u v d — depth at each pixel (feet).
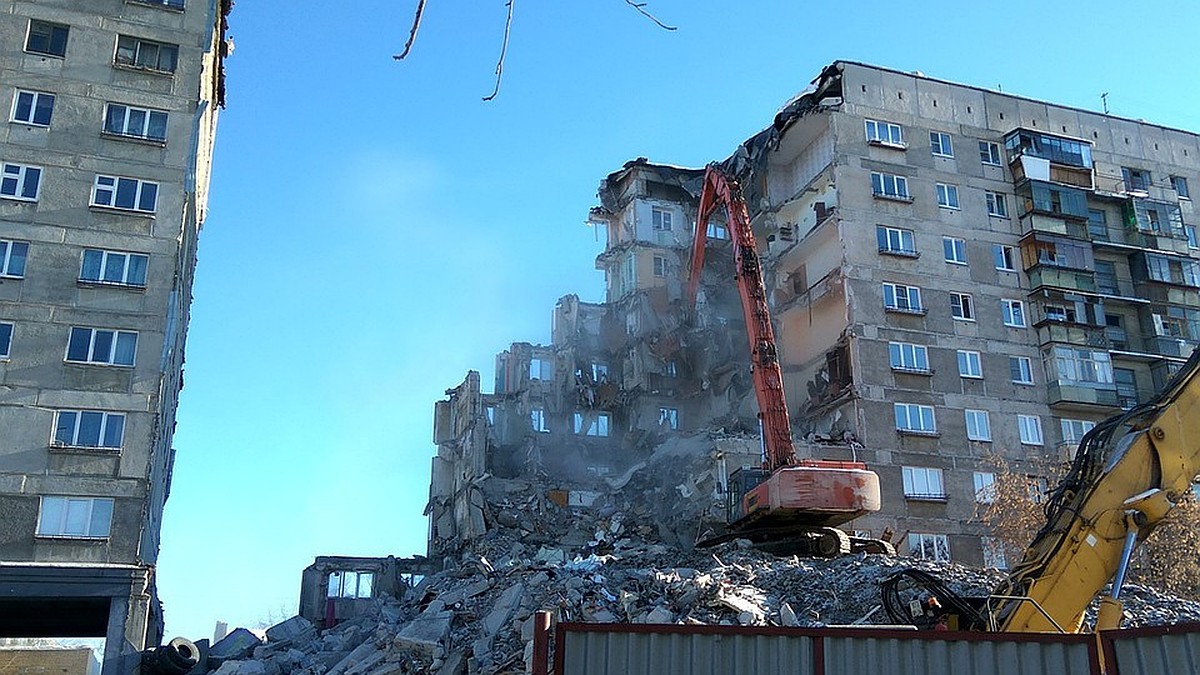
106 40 111.65
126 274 104.78
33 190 104.58
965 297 149.18
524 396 169.17
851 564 78.48
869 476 88.17
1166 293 160.35
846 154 150.61
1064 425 146.61
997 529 121.70
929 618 49.11
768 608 67.77
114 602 93.25
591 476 160.25
